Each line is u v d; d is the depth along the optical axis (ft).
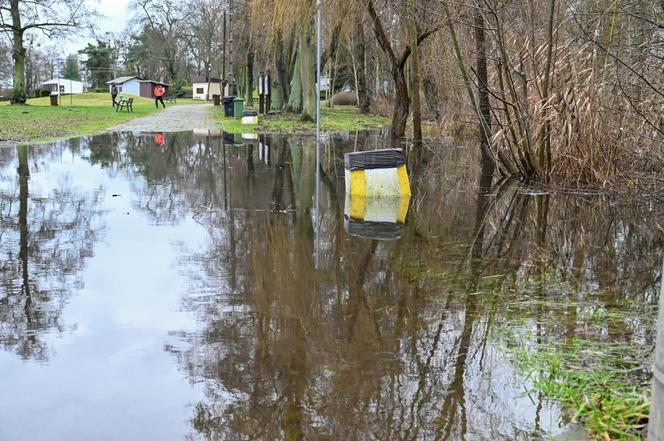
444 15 39.63
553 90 32.73
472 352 11.61
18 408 9.66
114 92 151.94
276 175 37.19
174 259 18.17
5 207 25.82
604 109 30.96
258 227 22.66
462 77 39.96
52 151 49.34
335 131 79.97
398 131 64.95
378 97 133.08
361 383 10.39
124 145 55.72
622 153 31.07
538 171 34.45
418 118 57.31
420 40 55.36
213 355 11.53
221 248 19.48
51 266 17.38
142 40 308.81
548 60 31.48
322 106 161.58
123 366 11.11
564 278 16.70
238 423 9.16
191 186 32.55
